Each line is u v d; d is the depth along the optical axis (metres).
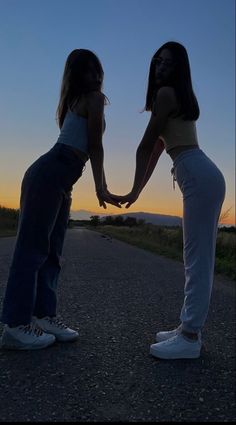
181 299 5.79
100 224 124.81
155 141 2.99
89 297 5.57
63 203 3.24
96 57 3.12
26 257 2.97
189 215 2.97
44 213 2.98
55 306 3.32
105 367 2.81
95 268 9.33
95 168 3.06
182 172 3.00
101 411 2.22
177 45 2.99
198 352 3.06
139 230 35.41
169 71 2.99
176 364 2.93
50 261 3.28
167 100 2.91
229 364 2.99
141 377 2.67
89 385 2.52
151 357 3.05
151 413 2.22
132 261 11.78
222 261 12.31
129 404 2.31
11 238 21.98
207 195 2.92
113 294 5.91
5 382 2.50
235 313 5.11
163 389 2.51
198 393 2.48
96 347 3.24
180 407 2.30
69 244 19.56
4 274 7.39
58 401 2.30
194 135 3.06
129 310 4.83
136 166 3.04
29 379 2.56
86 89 3.05
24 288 2.97
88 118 3.04
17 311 2.98
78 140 3.07
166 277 8.41
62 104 3.22
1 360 2.84
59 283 6.72
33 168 3.02
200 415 2.22
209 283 2.99
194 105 2.97
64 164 3.02
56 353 3.04
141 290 6.45
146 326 4.04
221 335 3.88
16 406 2.23
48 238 3.04
